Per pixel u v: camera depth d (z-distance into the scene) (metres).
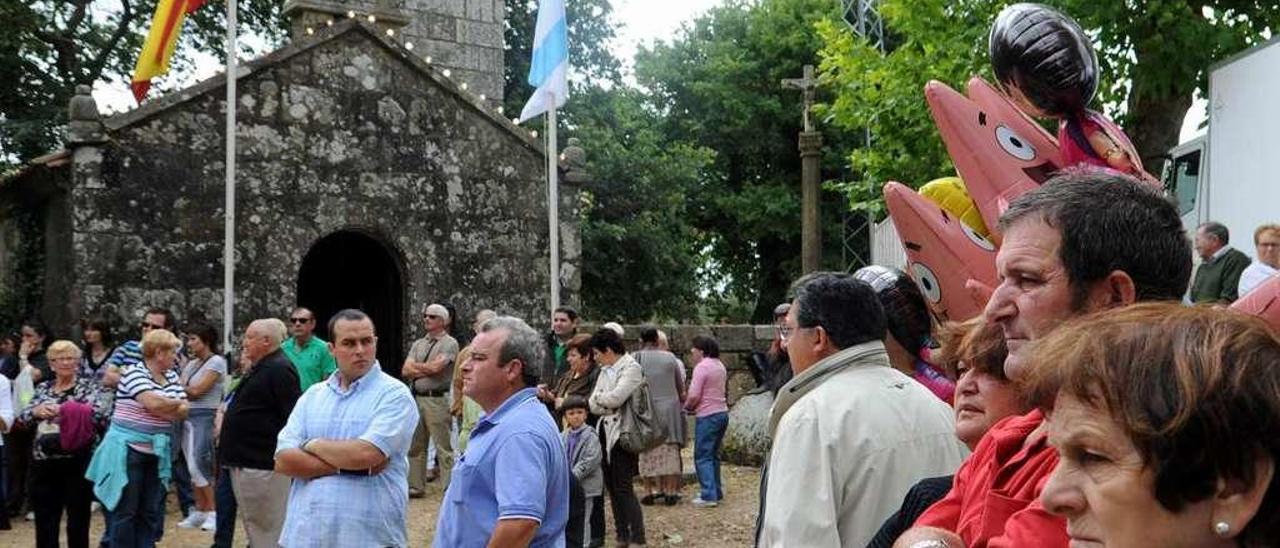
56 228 16.36
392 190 17.38
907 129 15.73
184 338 15.39
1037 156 4.39
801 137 23.81
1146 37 12.67
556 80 15.02
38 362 13.10
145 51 15.46
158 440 9.07
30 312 16.81
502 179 18.14
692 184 33.22
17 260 17.11
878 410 3.33
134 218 15.78
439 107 17.77
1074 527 1.43
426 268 17.53
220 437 8.72
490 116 18.08
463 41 22.42
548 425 4.84
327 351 11.89
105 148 15.69
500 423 4.80
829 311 3.55
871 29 27.86
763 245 38.84
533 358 4.88
